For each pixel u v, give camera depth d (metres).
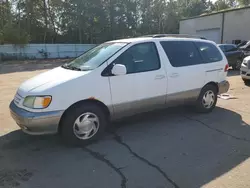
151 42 4.64
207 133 4.44
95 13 41.25
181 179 2.98
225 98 6.99
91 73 3.91
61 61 27.16
